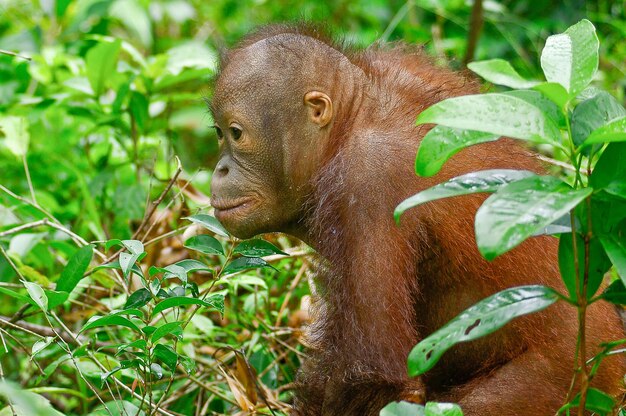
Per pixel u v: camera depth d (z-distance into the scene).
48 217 9.30
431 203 6.68
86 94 11.21
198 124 14.59
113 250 9.95
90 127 12.29
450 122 4.43
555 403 6.37
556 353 6.45
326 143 7.20
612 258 4.46
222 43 8.15
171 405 7.99
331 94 7.16
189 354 7.59
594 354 6.38
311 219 7.34
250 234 7.52
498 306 4.60
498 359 6.95
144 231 9.69
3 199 10.27
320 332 7.29
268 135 7.22
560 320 6.48
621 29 13.62
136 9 14.85
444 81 7.59
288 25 7.74
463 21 14.77
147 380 7.13
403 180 6.61
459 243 6.73
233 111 7.26
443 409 4.58
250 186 7.33
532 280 6.62
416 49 8.03
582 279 4.79
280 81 7.18
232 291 8.40
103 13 14.44
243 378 7.45
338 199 6.79
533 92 4.84
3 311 10.26
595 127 4.75
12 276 8.88
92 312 8.41
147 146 11.81
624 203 4.61
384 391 6.82
